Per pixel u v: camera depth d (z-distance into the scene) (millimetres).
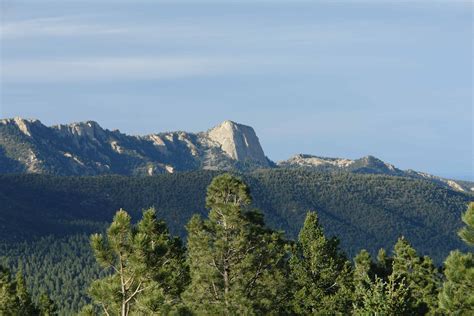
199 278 59844
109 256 33344
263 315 62312
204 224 61812
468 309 34031
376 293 43500
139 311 33531
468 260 34656
